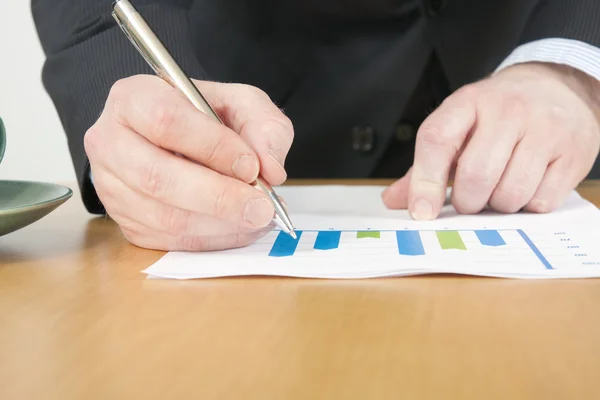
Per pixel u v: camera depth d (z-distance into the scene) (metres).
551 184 0.56
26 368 0.27
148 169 0.43
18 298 0.37
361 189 0.73
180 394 0.24
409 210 0.56
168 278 0.40
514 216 0.55
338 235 0.50
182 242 0.46
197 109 0.43
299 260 0.42
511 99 0.59
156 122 0.42
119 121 0.45
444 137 0.56
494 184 0.55
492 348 0.28
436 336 0.29
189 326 0.31
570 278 0.38
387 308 0.33
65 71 0.60
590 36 0.63
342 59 0.95
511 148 0.56
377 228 0.52
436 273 0.40
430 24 0.90
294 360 0.27
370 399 0.23
